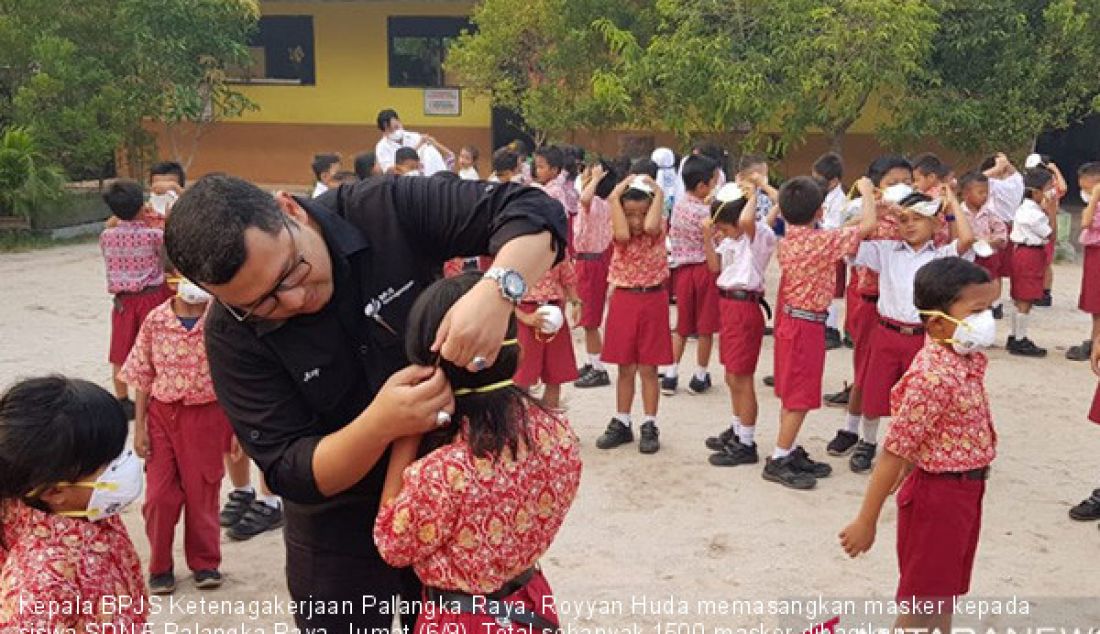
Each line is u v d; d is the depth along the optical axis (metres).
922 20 12.53
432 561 2.26
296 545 2.58
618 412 6.36
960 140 14.41
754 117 12.80
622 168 8.98
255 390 2.32
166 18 15.20
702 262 7.23
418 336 2.13
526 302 6.12
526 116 15.23
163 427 4.36
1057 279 11.97
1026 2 13.84
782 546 4.89
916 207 5.32
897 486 3.49
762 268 5.91
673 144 17.00
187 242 1.98
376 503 2.50
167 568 4.46
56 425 2.31
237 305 2.11
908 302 5.41
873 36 12.23
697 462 6.07
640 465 6.01
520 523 2.26
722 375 8.04
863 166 17.14
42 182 13.89
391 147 11.27
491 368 2.19
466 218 2.33
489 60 15.15
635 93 14.05
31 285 11.25
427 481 2.19
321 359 2.29
